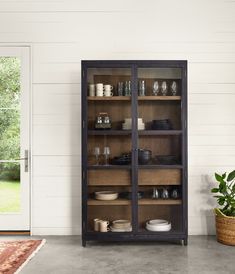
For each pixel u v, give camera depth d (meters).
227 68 5.61
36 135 5.59
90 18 5.59
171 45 5.60
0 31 5.60
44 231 5.58
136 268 4.23
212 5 5.59
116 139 5.05
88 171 5.06
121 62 5.03
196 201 5.61
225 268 4.23
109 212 5.06
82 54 5.60
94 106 5.04
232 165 5.60
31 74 5.59
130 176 5.06
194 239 5.36
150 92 5.05
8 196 5.61
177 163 5.05
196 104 5.61
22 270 4.18
